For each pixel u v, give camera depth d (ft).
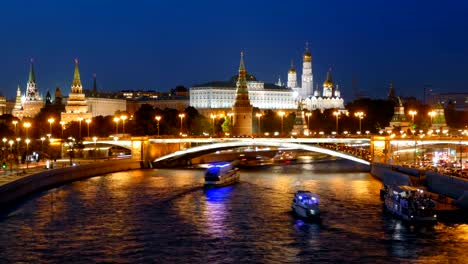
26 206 503.20
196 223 442.09
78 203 520.01
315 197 460.55
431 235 400.47
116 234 410.31
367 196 547.49
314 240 392.88
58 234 409.49
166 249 375.45
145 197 554.05
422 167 650.43
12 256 361.30
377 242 386.32
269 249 374.63
